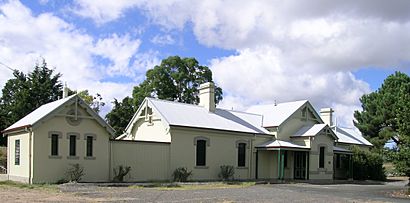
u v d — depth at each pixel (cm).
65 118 2592
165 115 3173
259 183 3120
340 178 4241
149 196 1914
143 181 2838
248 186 2800
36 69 5819
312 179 3697
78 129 2641
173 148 3080
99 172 2706
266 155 3766
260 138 3697
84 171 2638
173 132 3092
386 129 5566
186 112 3409
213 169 3316
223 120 3575
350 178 4150
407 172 2702
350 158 4166
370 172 4303
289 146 3538
